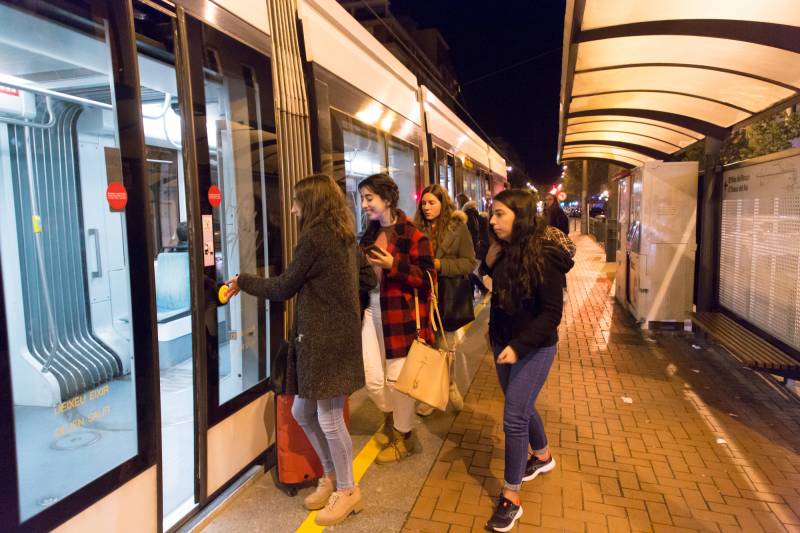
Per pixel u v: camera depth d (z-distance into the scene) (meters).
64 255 2.47
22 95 2.31
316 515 2.91
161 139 3.88
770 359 4.40
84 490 2.14
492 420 4.30
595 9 4.24
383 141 5.57
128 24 2.31
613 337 6.85
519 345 2.73
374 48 5.52
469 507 3.08
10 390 1.85
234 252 3.11
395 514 3.01
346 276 2.74
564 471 3.48
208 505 2.97
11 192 2.33
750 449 3.76
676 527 2.89
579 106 7.45
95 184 2.45
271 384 2.94
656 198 6.98
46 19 2.00
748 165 5.61
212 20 2.86
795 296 4.53
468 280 4.25
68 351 2.39
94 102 2.31
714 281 6.68
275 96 3.46
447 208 4.20
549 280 2.79
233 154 3.09
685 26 4.35
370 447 3.86
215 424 2.89
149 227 2.39
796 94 5.01
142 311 2.36
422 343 3.16
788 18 4.01
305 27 3.89
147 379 2.40
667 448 3.79
